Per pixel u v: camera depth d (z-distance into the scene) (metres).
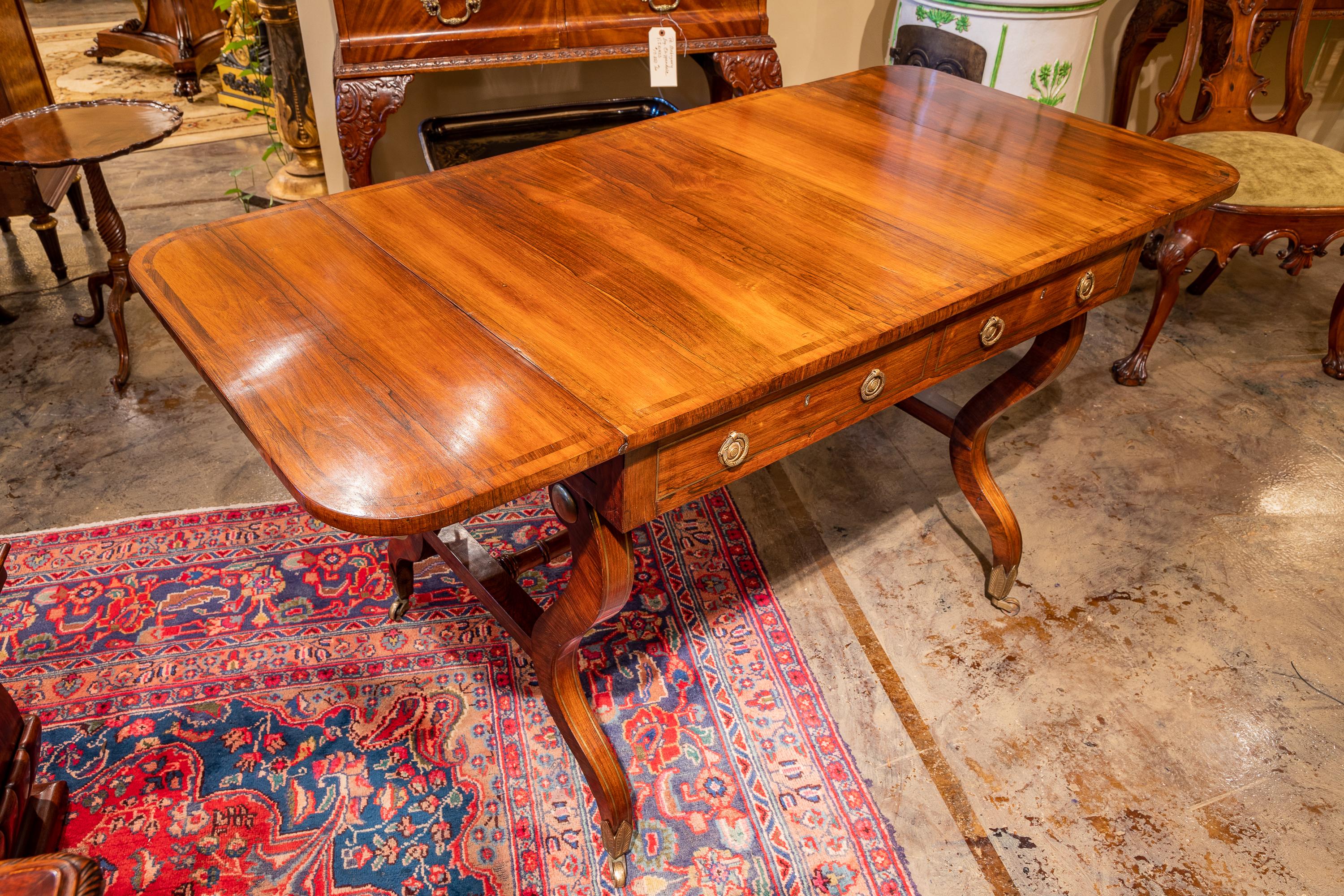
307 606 2.12
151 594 2.13
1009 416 2.84
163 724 1.85
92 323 3.10
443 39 2.54
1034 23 2.75
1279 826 1.75
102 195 2.63
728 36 2.85
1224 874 1.67
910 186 1.75
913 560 2.32
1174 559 2.35
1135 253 1.79
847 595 2.21
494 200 1.67
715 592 2.20
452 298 1.36
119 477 2.50
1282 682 2.04
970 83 2.32
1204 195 1.74
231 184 4.06
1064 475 2.62
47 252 3.30
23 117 2.82
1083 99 3.90
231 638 2.04
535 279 1.42
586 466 1.07
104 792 1.72
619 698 1.94
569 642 1.43
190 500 2.43
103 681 1.93
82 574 2.18
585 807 1.73
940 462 2.66
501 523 2.38
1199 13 2.92
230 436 2.68
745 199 1.69
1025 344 3.20
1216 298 3.45
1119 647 2.11
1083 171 1.83
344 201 1.65
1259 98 4.09
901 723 1.92
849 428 2.77
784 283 1.42
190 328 1.27
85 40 5.93
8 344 3.03
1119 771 1.84
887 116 2.09
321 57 3.07
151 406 2.78
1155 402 2.91
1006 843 1.71
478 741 1.84
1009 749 1.88
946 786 1.80
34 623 2.05
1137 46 3.46
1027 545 2.38
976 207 1.67
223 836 1.66
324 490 0.99
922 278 1.44
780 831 1.71
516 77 3.36
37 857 0.98
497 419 1.11
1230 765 1.86
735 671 2.00
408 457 1.05
